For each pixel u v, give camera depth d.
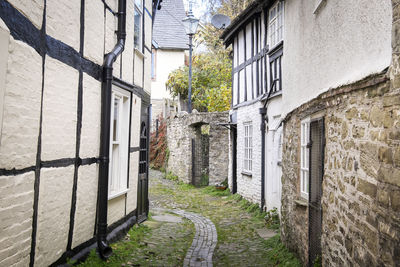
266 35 9.26
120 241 6.00
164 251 5.95
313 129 4.51
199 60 20.03
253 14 9.79
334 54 3.61
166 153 17.38
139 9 7.39
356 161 2.96
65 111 4.01
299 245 5.00
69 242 4.25
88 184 4.77
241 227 7.81
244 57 11.05
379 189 2.45
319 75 4.17
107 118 5.17
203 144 14.93
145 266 5.11
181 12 23.55
